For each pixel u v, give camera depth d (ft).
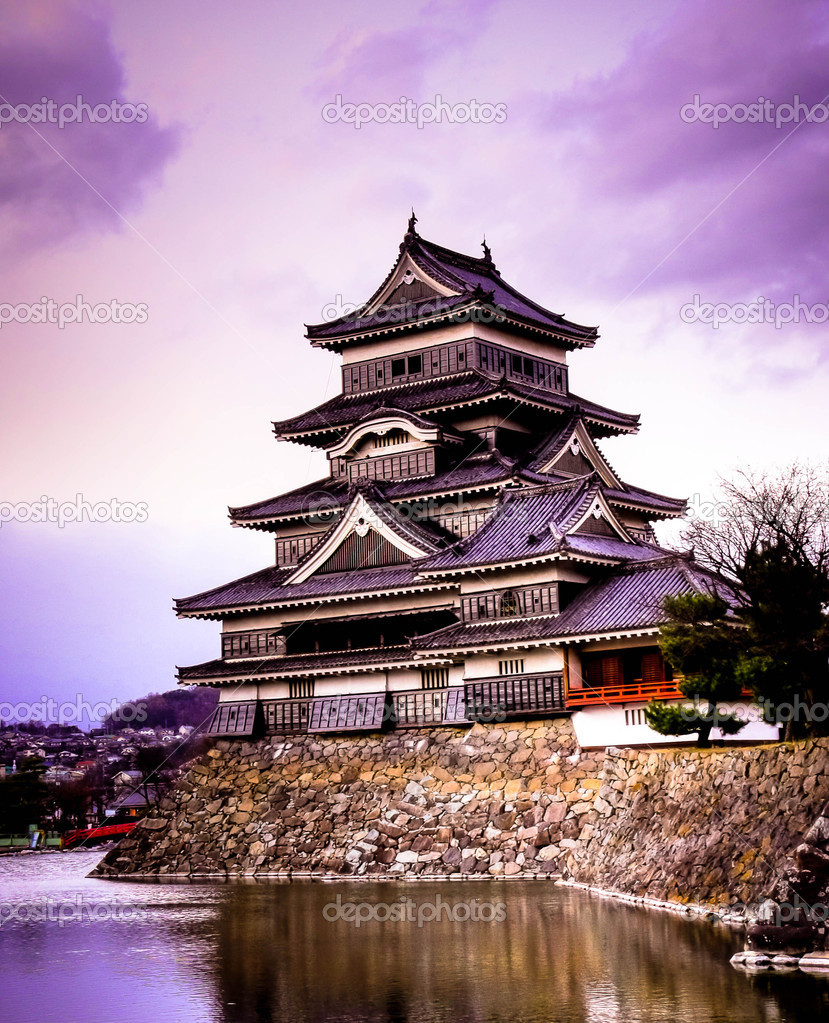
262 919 193.06
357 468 307.99
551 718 241.14
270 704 287.69
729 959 142.20
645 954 146.92
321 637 288.10
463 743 251.39
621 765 220.64
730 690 190.19
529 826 233.14
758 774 169.68
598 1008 128.16
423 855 242.78
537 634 238.89
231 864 267.18
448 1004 134.62
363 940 171.22
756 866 158.92
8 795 418.72
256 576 311.06
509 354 316.19
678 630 194.39
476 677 250.98
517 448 305.73
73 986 150.71
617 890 191.21
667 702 220.02
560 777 234.17
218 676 291.17
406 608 274.98
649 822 195.72
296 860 259.60
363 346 324.39
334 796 265.13
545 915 178.60
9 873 293.23
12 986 151.12
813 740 160.86
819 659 174.81
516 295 342.03
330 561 291.79
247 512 317.83
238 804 276.62
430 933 173.17
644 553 262.06
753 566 176.24
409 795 253.65
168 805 285.23
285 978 150.82
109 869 280.51
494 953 155.94
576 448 300.61
